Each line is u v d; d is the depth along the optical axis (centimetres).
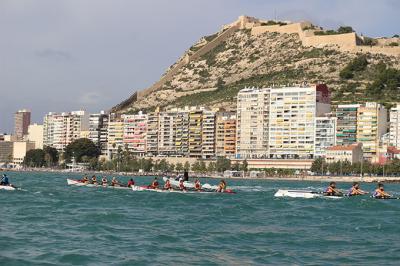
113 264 7394
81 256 7762
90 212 12950
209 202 16650
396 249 8750
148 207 14788
